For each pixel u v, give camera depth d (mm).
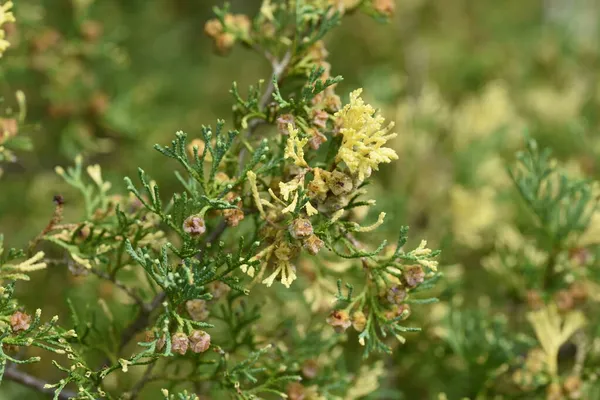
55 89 1017
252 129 687
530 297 800
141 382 688
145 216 680
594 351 794
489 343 799
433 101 1103
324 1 709
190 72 1614
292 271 630
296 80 702
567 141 1158
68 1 1108
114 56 1046
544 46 1405
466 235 983
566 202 800
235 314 709
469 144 1071
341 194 628
